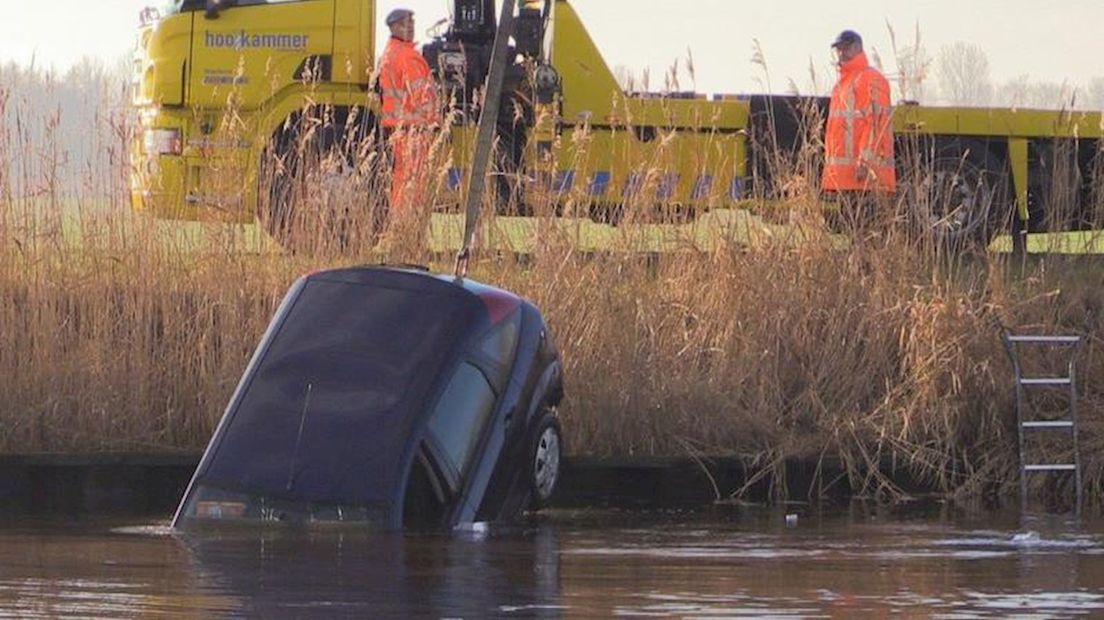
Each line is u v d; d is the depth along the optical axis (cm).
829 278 3697
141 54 5500
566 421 3425
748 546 2542
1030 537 2697
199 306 3528
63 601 1934
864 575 2219
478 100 5131
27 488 3203
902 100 4572
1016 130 5559
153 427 3428
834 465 3422
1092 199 4275
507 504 2739
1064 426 3462
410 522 2591
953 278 3775
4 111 3672
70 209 3700
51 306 3469
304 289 2788
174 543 2456
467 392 2677
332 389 2664
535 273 3625
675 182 3925
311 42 5475
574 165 4175
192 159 5231
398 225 3769
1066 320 3762
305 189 3816
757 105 5334
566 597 2000
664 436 3450
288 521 2575
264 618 1836
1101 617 1906
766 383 3569
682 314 3638
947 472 3462
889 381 3566
